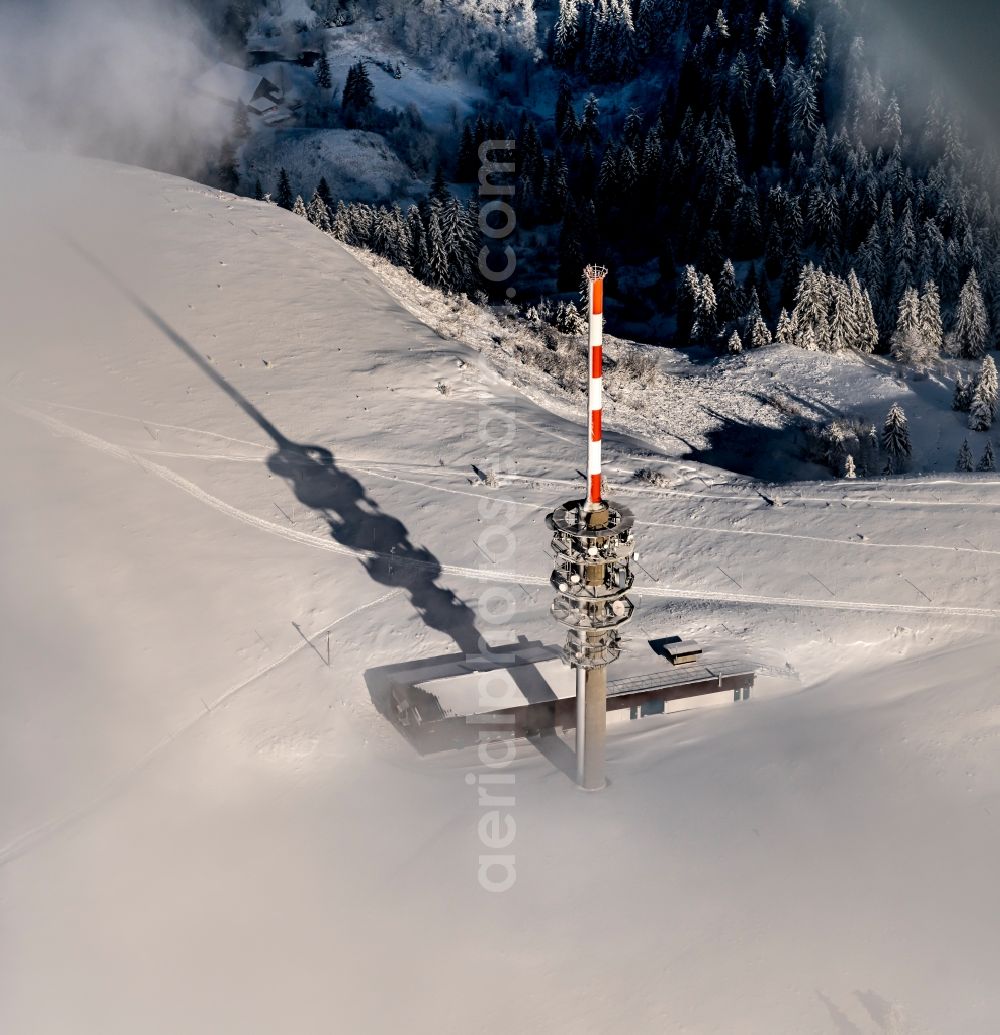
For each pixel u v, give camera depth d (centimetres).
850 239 11556
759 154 14688
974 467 7262
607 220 13825
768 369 8919
